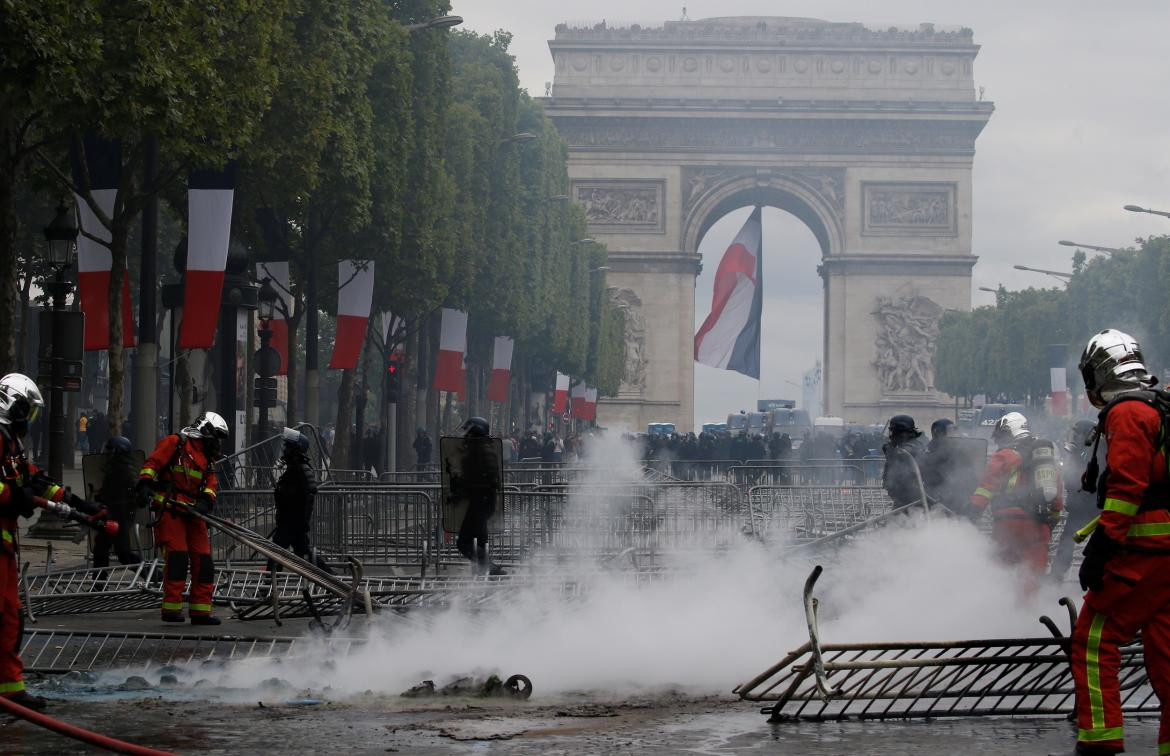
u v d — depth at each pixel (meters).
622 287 177.12
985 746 15.01
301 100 54.94
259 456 43.34
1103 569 13.19
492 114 106.62
